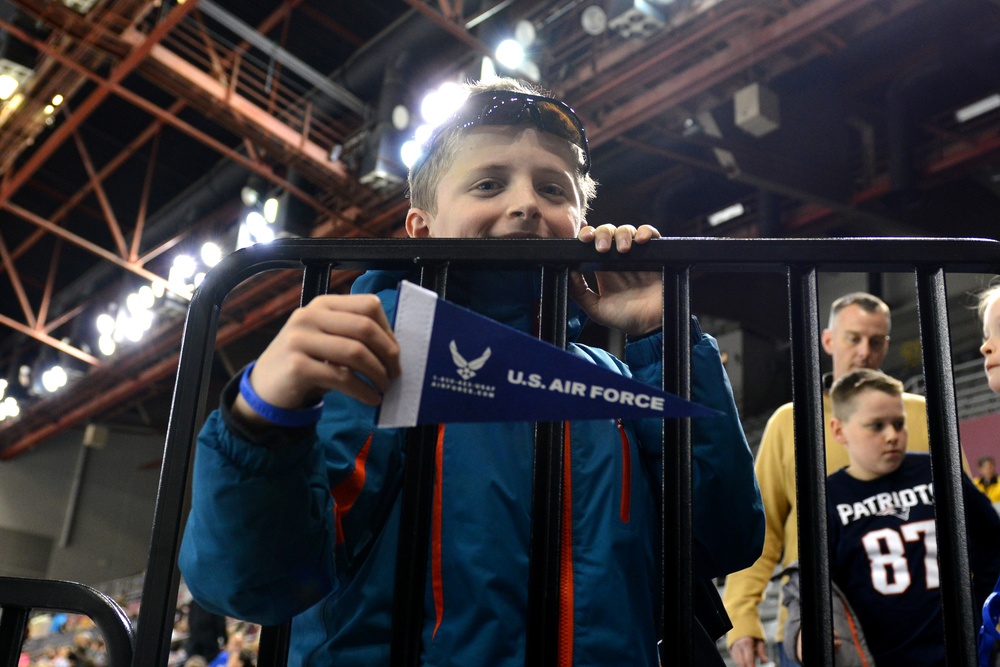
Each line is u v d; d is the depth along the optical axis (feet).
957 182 40.98
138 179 56.54
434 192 4.39
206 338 3.62
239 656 26.73
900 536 7.41
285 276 48.08
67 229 60.70
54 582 4.16
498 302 4.01
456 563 3.42
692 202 45.93
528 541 3.53
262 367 2.83
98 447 71.77
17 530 70.74
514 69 34.01
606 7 31.68
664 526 3.34
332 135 44.73
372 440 3.55
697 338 3.79
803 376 3.40
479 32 36.22
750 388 50.11
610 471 3.72
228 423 2.89
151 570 3.38
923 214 39.86
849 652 7.14
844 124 39.60
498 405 2.65
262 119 39.83
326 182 42.55
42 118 42.45
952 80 37.68
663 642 3.24
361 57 42.91
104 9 34.55
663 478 3.39
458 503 3.53
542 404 2.65
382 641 3.40
